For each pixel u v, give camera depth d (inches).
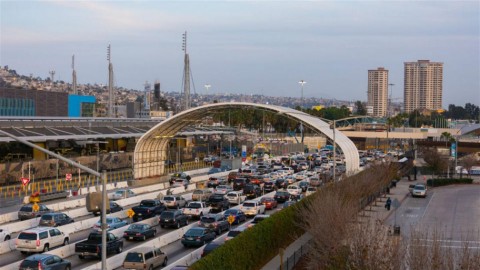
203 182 3489.2
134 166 3385.8
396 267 1048.2
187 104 5172.2
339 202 1644.9
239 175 3759.8
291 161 5108.3
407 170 4315.9
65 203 2482.8
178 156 4889.3
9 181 3302.2
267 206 2613.2
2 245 1648.6
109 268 1488.7
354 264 1112.2
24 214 2162.9
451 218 2556.6
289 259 1472.7
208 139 6299.2
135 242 1829.5
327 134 2933.1
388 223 2308.1
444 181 4072.3
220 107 3024.1
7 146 3833.7
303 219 1758.1
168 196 2576.3
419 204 3029.0
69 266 1413.6
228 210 2256.4
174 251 1743.4
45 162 3587.6
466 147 6402.6
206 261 1112.8
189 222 2268.7
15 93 5339.6
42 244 1620.3
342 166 4512.8
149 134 3302.2
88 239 1596.9
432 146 6545.3
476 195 3481.8
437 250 1001.5
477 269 962.1
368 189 2541.8
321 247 1332.4
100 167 4062.5
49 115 5964.6
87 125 4232.3
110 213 2251.5
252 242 1413.6
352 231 1298.0
